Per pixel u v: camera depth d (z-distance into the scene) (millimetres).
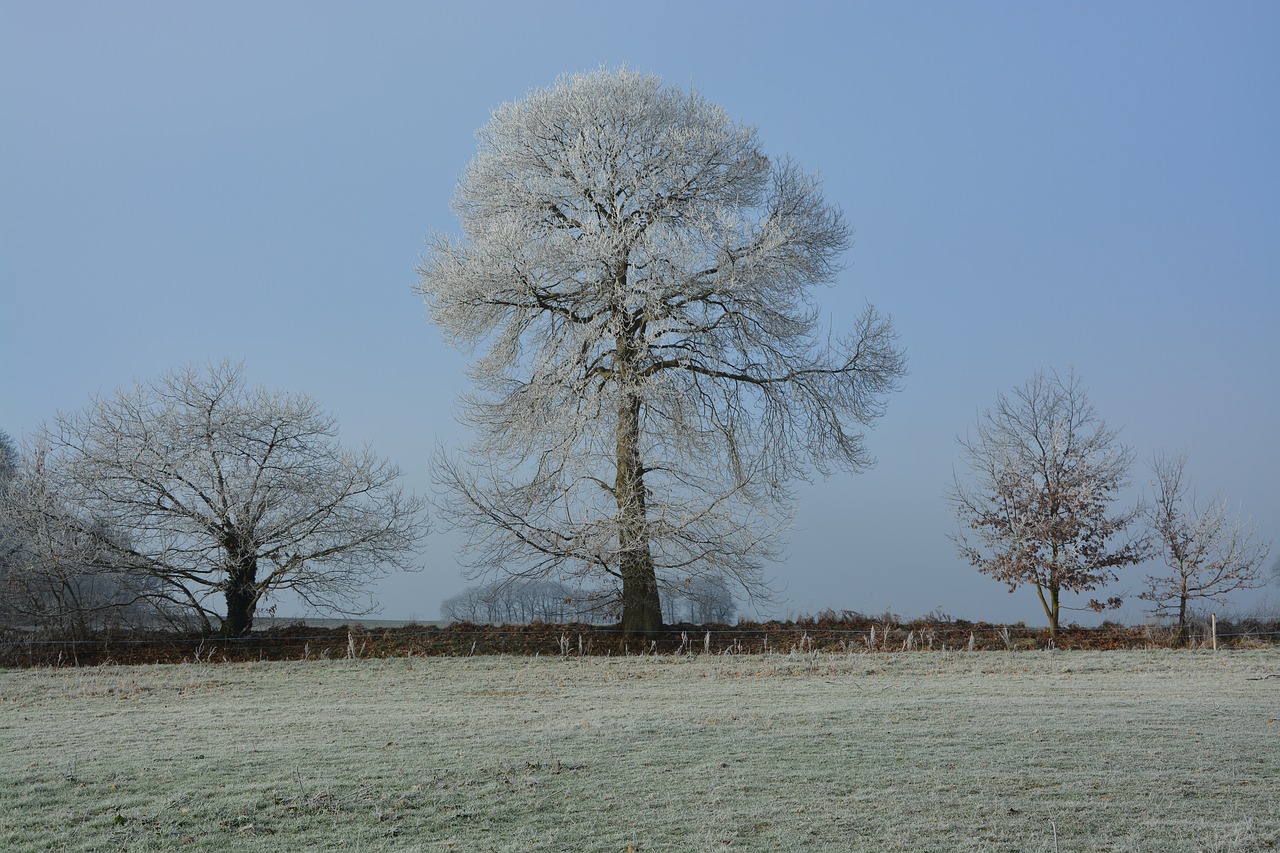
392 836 7977
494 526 23797
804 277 24609
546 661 21594
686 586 24469
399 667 20766
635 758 10656
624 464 23906
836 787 9336
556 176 24203
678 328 23328
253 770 10141
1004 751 10789
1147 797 8828
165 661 23297
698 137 23719
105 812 8648
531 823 8305
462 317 24266
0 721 14297
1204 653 21766
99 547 24312
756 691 16531
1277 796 8797
